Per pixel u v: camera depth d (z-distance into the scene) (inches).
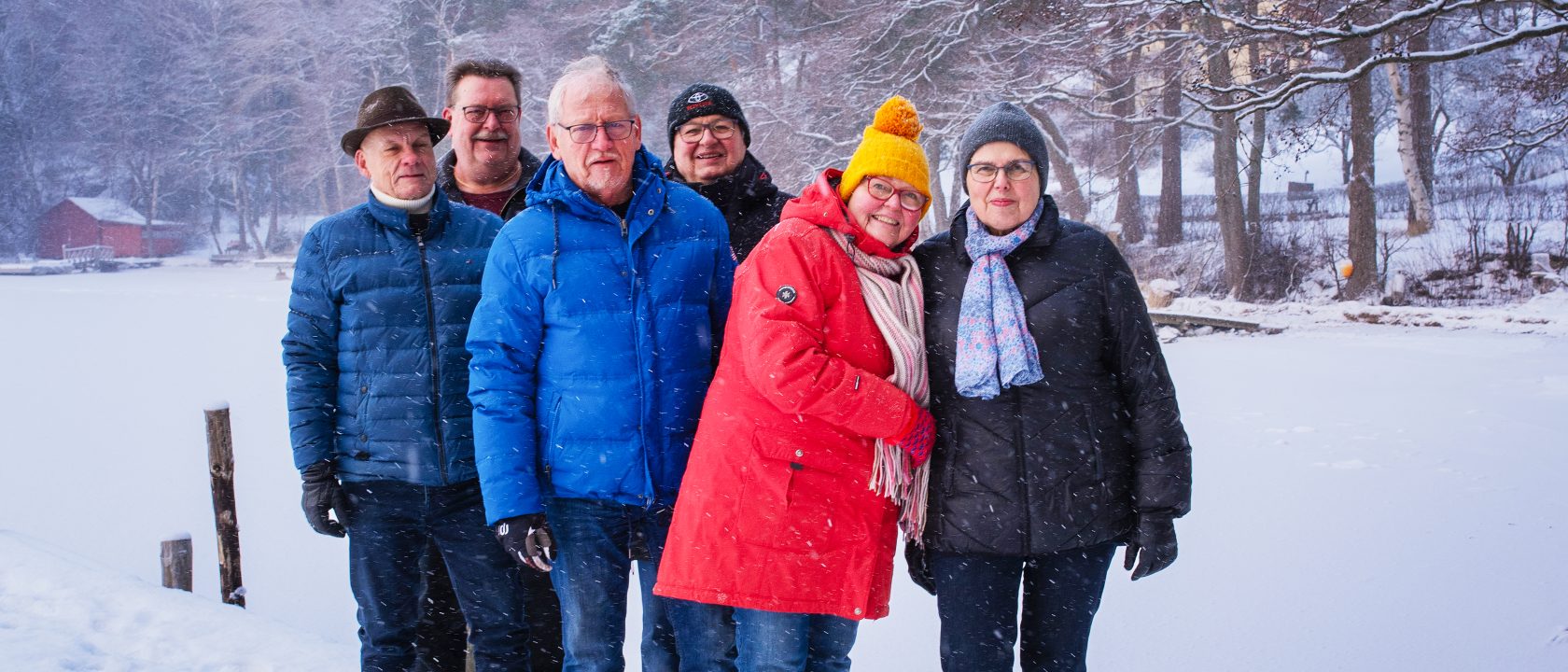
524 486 109.7
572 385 112.2
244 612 181.3
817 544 105.9
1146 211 1443.2
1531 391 390.3
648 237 115.9
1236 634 162.4
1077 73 861.8
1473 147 880.9
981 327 108.2
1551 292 836.6
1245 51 848.9
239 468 365.1
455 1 2020.2
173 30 2940.5
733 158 145.3
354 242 129.6
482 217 136.8
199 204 3093.0
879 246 109.0
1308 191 1520.7
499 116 151.9
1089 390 109.9
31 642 160.1
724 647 114.0
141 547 283.4
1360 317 749.9
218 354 709.3
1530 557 190.2
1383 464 270.7
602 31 1574.8
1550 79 725.3
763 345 103.5
